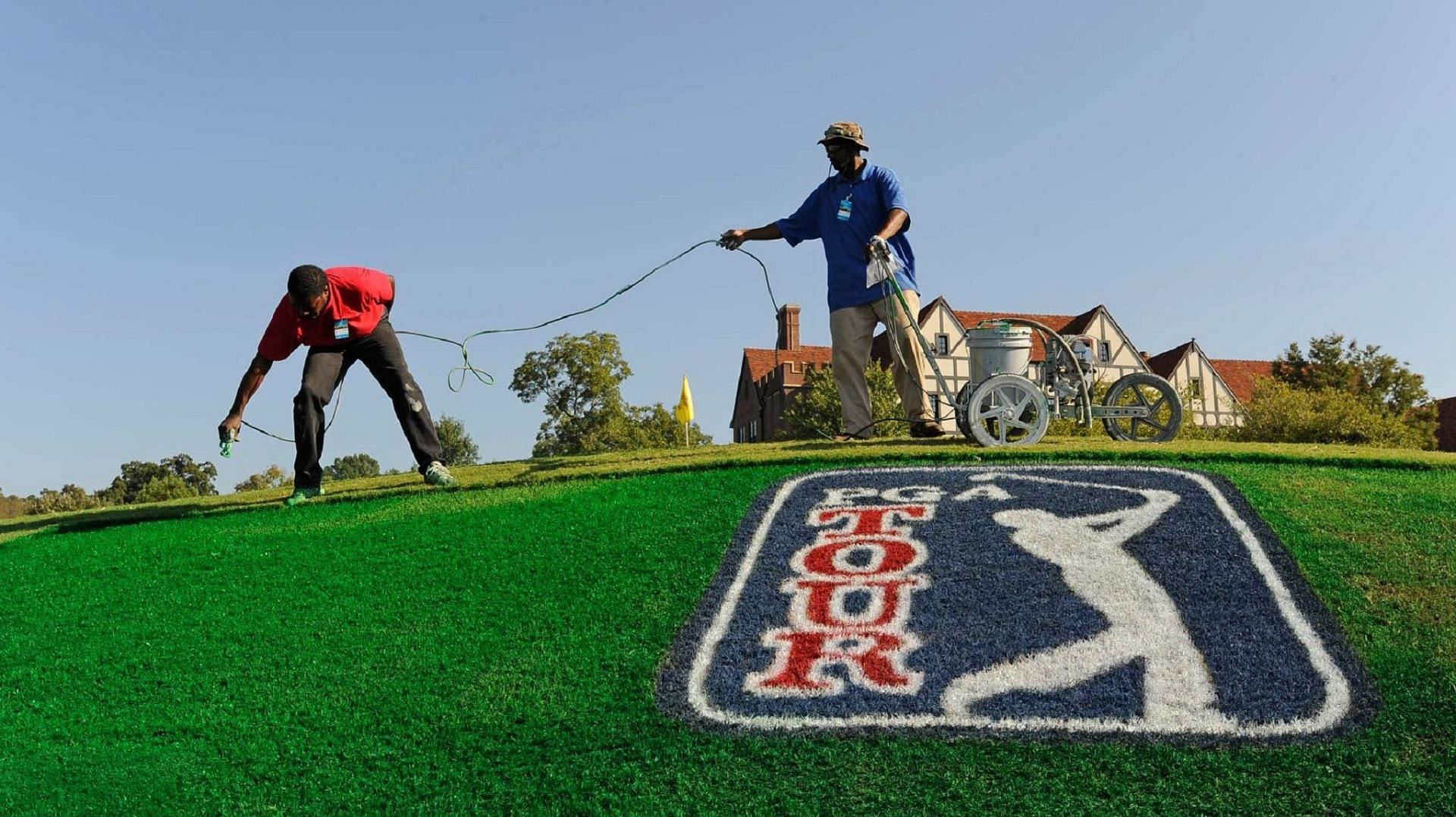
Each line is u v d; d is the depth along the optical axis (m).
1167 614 7.29
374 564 9.10
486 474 12.23
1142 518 8.77
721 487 10.21
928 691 6.61
